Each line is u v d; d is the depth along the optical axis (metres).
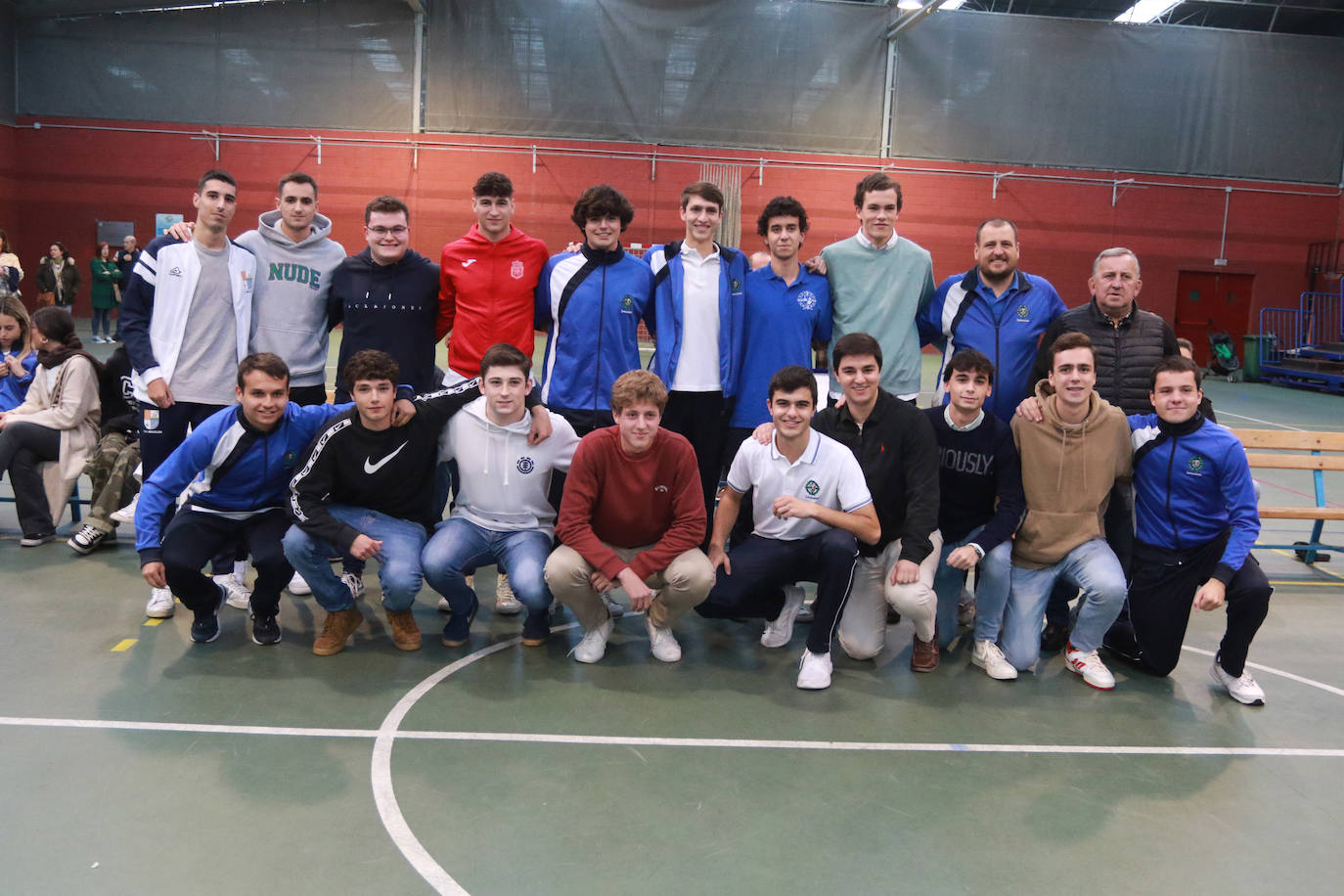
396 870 2.30
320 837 2.43
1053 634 4.10
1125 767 2.99
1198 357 18.27
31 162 17.19
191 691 3.29
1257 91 17.62
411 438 3.66
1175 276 18.02
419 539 3.75
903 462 3.73
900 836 2.54
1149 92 17.52
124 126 17.11
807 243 17.55
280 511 3.85
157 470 3.58
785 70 17.17
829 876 2.34
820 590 3.57
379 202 4.08
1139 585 3.69
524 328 4.21
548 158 17.19
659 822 2.56
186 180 17.23
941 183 17.55
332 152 17.16
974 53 17.28
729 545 4.36
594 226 4.09
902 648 4.06
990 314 4.22
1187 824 2.65
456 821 2.53
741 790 2.75
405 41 16.89
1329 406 13.43
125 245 16.06
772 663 3.80
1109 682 3.61
